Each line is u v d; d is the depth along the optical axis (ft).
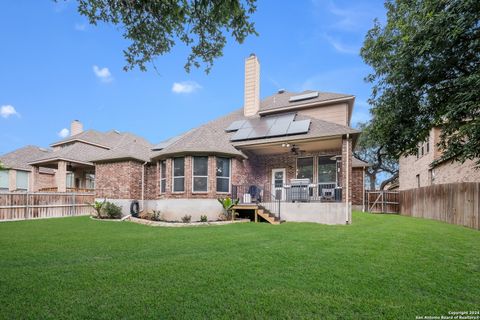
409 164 74.59
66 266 16.07
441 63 17.65
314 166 48.62
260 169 53.11
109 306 10.98
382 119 22.15
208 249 20.63
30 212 47.09
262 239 24.54
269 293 12.20
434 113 19.80
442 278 14.11
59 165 62.90
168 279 13.92
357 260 17.29
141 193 52.01
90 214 55.83
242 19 15.99
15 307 10.89
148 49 18.24
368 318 10.22
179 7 15.33
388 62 21.57
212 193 42.45
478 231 30.30
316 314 10.48
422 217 49.03
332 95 55.06
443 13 16.22
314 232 28.81
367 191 64.80
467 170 42.32
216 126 55.67
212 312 10.57
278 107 56.13
